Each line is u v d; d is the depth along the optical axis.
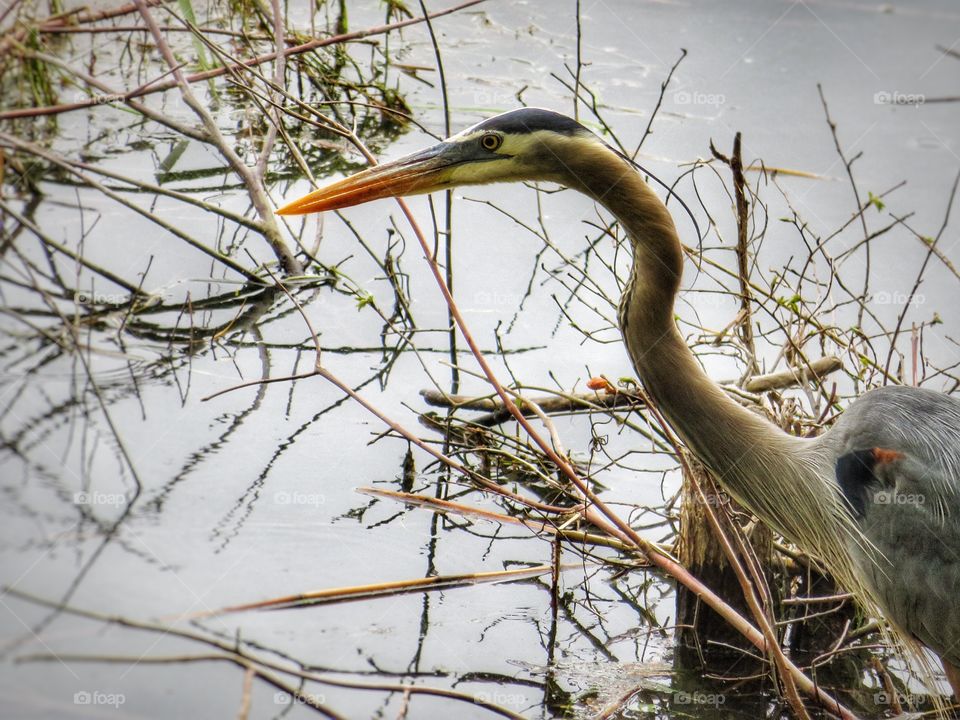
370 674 8.06
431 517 9.91
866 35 19.25
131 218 13.37
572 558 9.79
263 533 9.20
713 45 18.97
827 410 10.09
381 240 14.09
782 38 19.16
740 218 10.20
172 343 11.60
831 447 7.98
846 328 12.38
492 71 17.83
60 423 10.12
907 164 15.41
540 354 12.16
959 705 8.02
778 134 16.17
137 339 11.55
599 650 8.70
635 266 7.87
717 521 8.03
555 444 10.02
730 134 16.09
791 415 9.52
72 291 11.98
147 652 7.75
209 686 7.59
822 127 16.41
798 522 8.09
